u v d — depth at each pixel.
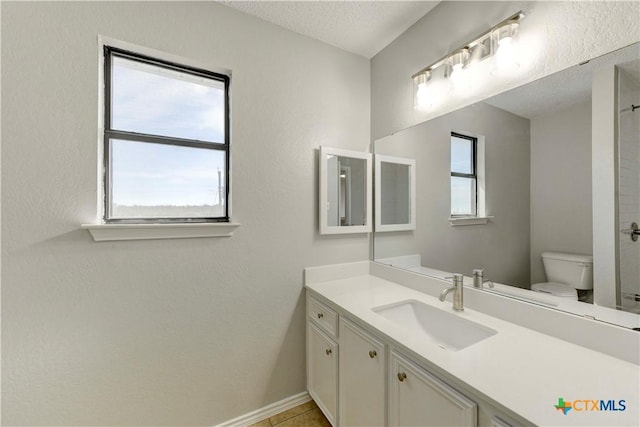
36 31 1.12
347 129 1.93
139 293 1.31
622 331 0.85
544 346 0.95
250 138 1.58
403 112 1.75
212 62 1.47
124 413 1.29
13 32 1.08
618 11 0.88
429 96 1.55
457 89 1.41
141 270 1.32
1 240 1.08
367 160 1.98
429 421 0.89
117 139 1.33
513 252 1.18
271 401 1.66
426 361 0.88
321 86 1.82
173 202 1.46
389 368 1.06
